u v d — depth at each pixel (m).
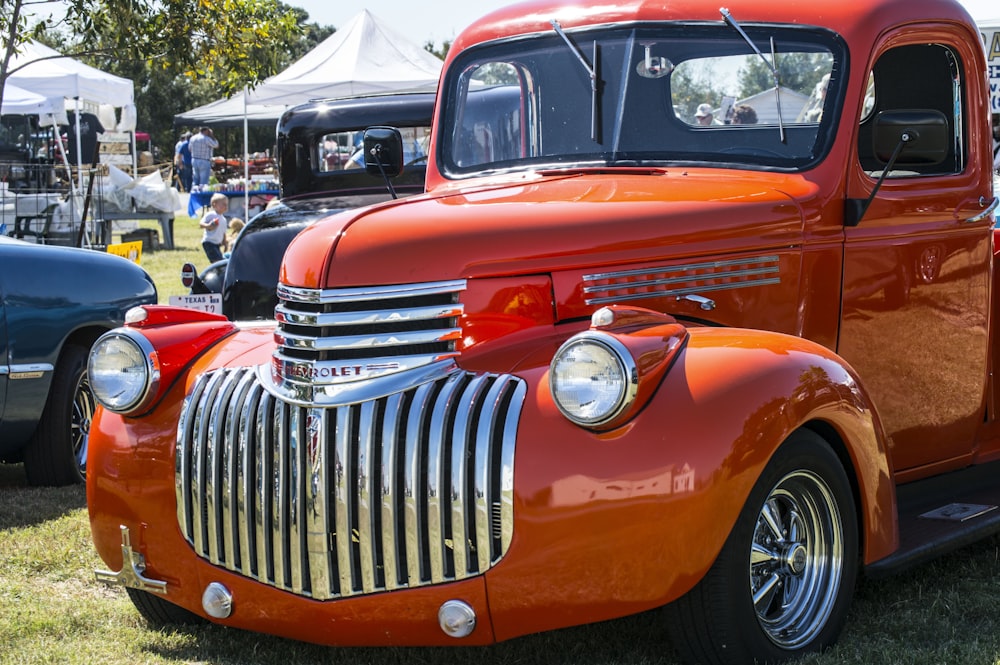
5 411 5.43
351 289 3.16
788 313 3.73
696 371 3.03
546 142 4.26
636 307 3.35
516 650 3.47
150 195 19.16
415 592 3.02
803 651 3.27
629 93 4.15
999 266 4.67
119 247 11.27
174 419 3.40
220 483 3.28
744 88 4.00
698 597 3.06
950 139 4.29
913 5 4.11
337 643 3.14
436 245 3.21
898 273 4.06
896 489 4.20
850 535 3.40
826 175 3.85
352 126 8.56
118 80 18.38
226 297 7.80
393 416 3.04
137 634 3.71
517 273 3.28
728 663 3.12
